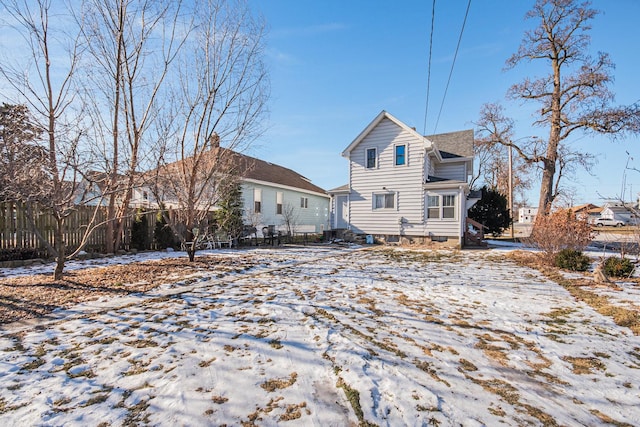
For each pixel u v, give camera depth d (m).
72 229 8.83
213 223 12.86
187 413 2.08
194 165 9.36
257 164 20.11
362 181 15.91
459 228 13.66
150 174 7.97
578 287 5.74
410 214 14.76
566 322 3.88
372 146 15.72
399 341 3.28
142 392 2.32
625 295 5.13
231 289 5.51
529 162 17.33
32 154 5.29
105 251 9.72
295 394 2.31
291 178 22.80
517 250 12.20
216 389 2.36
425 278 6.62
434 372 2.66
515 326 3.75
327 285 5.87
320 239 17.09
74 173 5.51
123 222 10.46
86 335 3.38
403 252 11.79
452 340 3.33
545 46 16.22
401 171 14.97
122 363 2.76
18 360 2.80
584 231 8.14
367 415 2.08
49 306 4.37
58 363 2.75
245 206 16.25
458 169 17.12
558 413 2.13
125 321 3.82
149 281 6.03
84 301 4.66
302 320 3.88
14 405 2.15
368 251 12.10
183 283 5.93
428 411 2.13
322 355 2.93
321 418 2.04
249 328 3.61
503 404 2.23
